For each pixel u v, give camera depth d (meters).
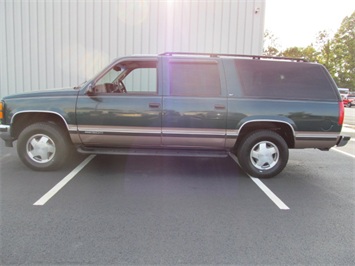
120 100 4.37
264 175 4.63
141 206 3.53
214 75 4.43
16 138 4.77
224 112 4.35
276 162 4.62
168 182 4.42
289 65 4.50
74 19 8.45
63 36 8.51
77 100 4.41
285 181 4.64
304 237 2.91
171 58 4.48
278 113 4.36
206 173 4.90
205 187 4.25
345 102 36.06
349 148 7.63
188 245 2.70
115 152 4.54
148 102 4.35
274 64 4.49
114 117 4.39
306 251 2.66
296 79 4.48
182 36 8.48
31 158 4.66
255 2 8.40
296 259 2.54
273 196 3.99
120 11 8.41
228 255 2.56
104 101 4.38
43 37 8.52
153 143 4.52
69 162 5.29
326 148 4.57
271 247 2.71
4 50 8.54
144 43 8.51
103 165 5.17
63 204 3.52
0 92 8.67
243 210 3.50
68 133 4.67
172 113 4.36
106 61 8.57
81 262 2.41
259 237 2.88
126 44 8.52
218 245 2.72
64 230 2.91
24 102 4.48
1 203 3.51
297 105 4.38
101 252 2.56
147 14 8.41
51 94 4.50
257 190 4.20
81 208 3.43
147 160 5.59
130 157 5.77
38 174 4.59
